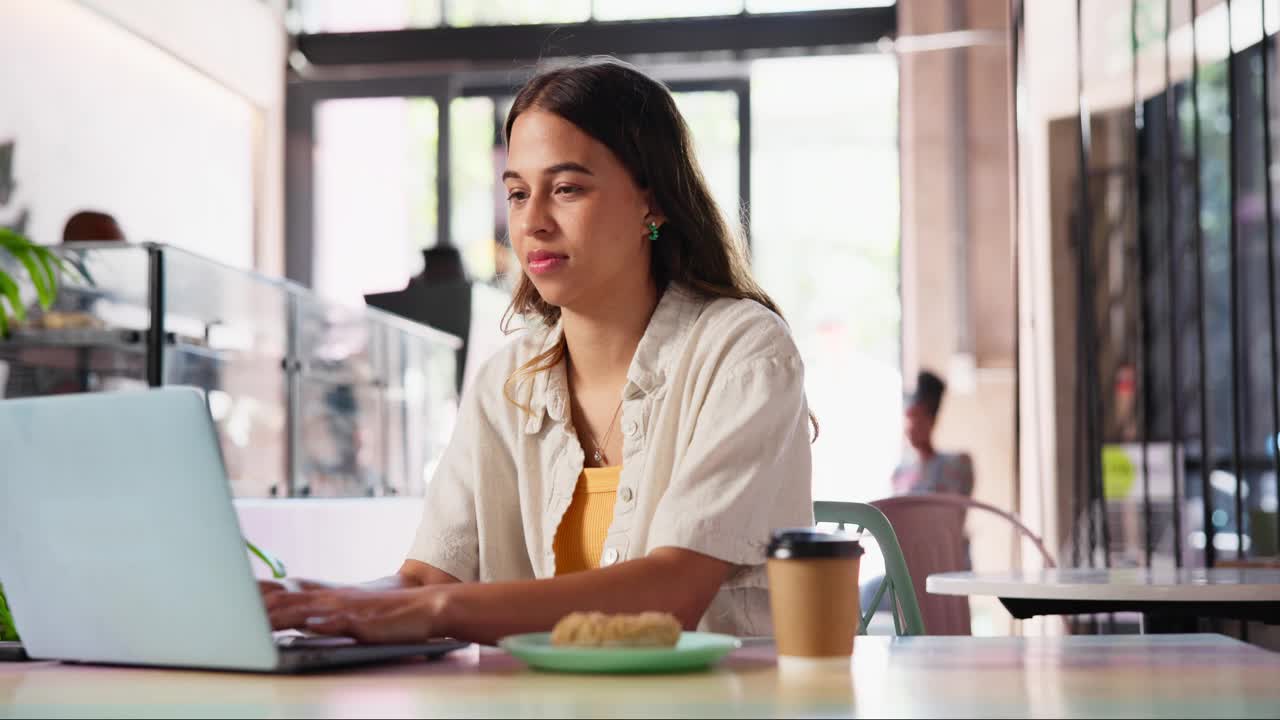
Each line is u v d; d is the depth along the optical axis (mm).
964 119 6645
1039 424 5129
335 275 7102
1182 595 1483
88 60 5352
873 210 6789
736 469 1255
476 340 5230
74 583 929
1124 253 5094
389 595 1005
